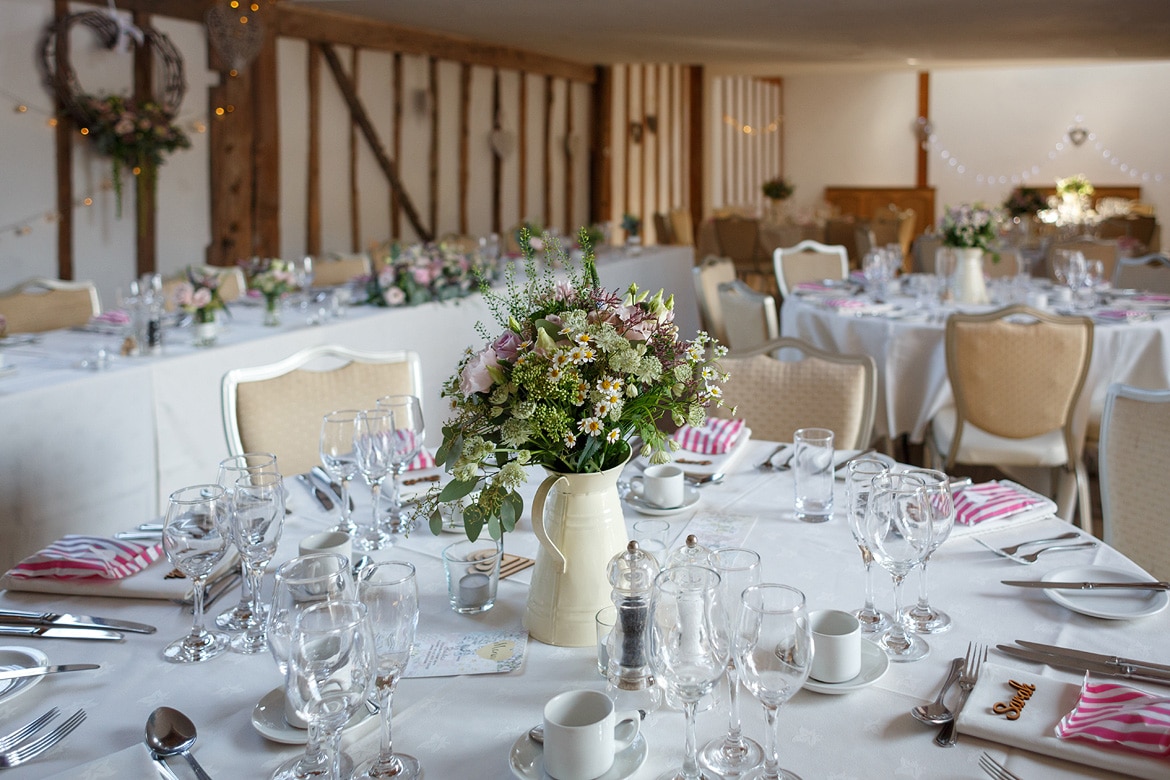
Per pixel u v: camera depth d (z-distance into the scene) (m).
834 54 9.98
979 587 1.61
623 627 1.24
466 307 4.80
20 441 2.86
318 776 1.12
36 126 5.78
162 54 6.37
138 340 3.45
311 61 7.66
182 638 1.49
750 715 1.25
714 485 2.15
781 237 11.19
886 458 2.21
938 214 14.81
